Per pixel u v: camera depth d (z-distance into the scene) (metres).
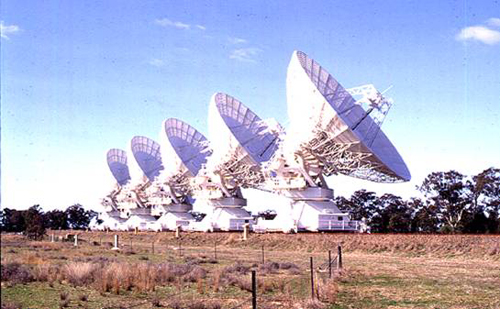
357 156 64.25
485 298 26.08
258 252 66.56
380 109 61.91
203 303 22.20
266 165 77.88
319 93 62.16
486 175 97.38
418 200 109.75
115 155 146.38
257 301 23.75
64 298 22.44
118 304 22.14
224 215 94.44
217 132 84.75
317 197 74.94
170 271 32.72
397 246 62.16
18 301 21.78
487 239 58.97
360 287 30.22
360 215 119.75
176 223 109.56
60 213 170.88
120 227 136.75
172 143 105.06
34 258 38.47
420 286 30.69
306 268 41.31
